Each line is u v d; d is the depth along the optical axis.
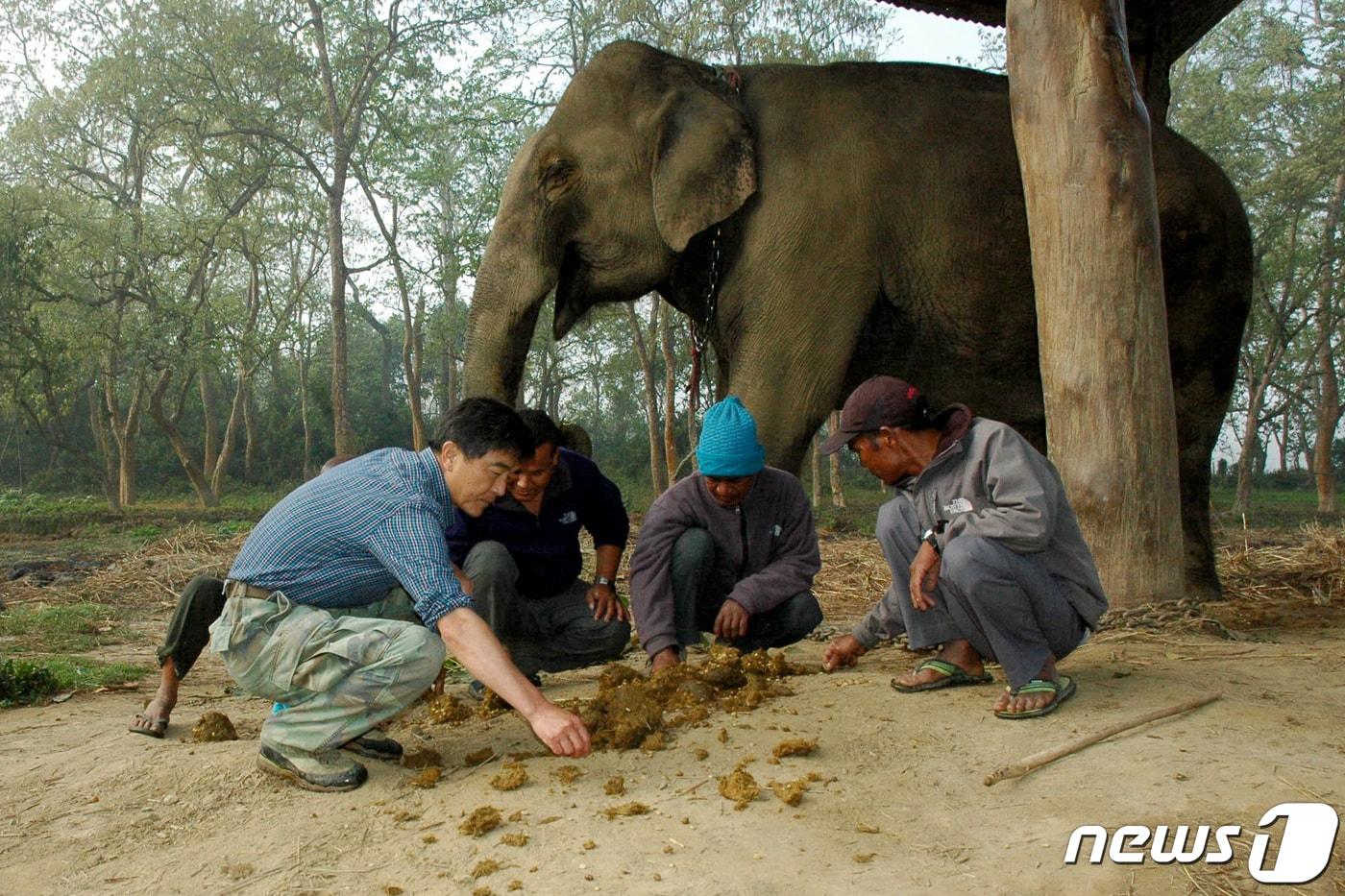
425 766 3.58
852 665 4.55
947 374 7.26
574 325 7.45
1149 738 3.43
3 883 2.96
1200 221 7.05
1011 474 3.65
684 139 6.66
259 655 3.40
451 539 4.36
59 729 4.54
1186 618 5.20
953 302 6.86
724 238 6.78
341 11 27.41
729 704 3.92
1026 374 7.27
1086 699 3.84
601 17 24.67
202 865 2.97
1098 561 5.40
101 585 10.83
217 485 32.81
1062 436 5.46
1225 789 3.03
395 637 3.35
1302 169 25.00
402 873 2.84
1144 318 5.32
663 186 6.64
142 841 3.17
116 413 29.86
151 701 4.33
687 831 2.94
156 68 27.91
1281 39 25.83
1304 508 29.88
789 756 3.41
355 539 3.35
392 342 60.28
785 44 22.08
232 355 29.02
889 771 3.29
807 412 6.50
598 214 7.00
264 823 3.21
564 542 4.51
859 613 8.15
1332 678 4.21
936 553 3.81
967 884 2.63
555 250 7.08
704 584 4.62
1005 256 6.84
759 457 4.27
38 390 26.59
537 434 3.96
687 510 4.52
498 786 3.30
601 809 3.11
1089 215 5.32
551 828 3.01
